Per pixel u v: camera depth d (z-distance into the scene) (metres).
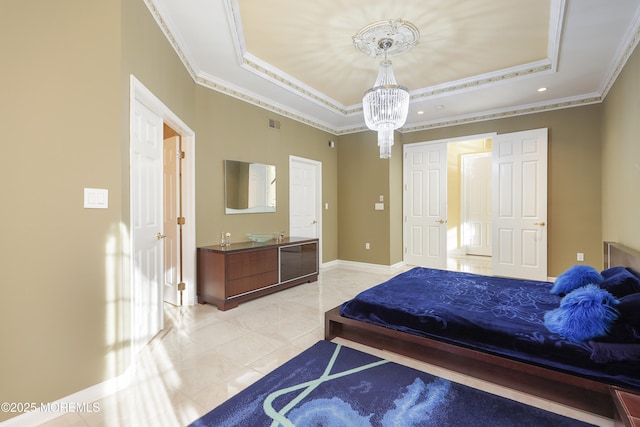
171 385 1.94
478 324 1.96
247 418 1.62
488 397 1.80
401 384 1.94
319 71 3.79
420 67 3.64
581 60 3.19
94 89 1.80
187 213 3.47
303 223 5.29
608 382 1.56
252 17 2.71
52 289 1.67
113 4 1.86
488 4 2.51
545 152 4.41
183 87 3.09
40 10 1.65
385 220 5.50
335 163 6.02
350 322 2.42
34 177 1.63
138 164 2.28
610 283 2.02
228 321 3.02
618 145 3.32
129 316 2.00
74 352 1.74
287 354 2.34
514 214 4.68
